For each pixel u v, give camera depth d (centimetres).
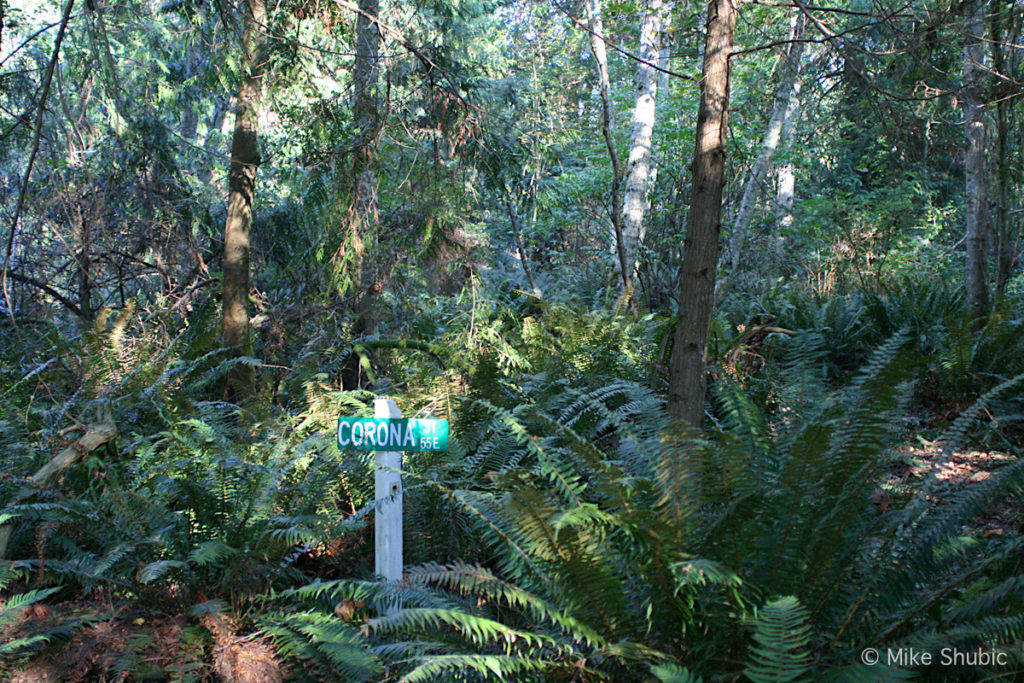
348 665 283
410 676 240
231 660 294
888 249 1347
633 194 959
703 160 426
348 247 693
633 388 398
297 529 331
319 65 704
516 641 297
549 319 730
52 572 343
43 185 835
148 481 427
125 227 895
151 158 897
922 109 587
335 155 666
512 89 1027
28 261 841
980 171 752
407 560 391
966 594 290
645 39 954
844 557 279
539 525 272
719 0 429
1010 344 601
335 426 486
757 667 236
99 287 929
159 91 896
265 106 705
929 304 789
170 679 294
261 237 974
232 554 335
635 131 967
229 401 649
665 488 285
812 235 1361
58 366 657
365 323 807
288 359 773
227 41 633
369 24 727
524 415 473
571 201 1299
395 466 350
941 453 324
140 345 664
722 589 269
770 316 824
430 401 511
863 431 273
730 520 273
